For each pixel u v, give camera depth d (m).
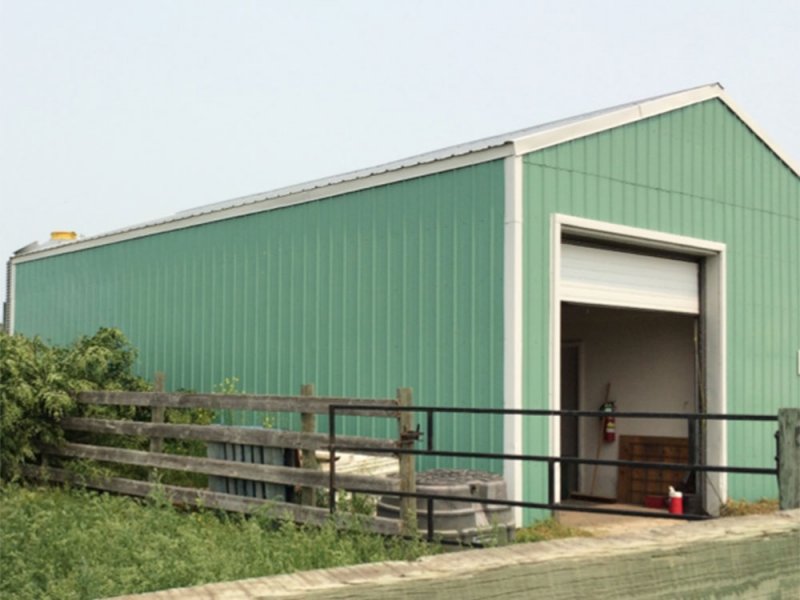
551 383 9.63
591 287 10.62
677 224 11.36
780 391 12.69
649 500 12.91
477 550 1.49
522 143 9.52
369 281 10.88
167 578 5.57
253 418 12.33
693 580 1.72
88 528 7.52
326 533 7.11
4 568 5.92
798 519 1.98
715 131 12.05
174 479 10.54
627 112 10.73
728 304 12.03
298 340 11.77
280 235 12.16
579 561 1.52
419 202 10.37
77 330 16.11
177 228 13.97
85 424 10.96
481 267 9.69
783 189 13.03
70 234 18.06
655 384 13.12
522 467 9.30
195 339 13.49
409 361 10.33
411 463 7.68
